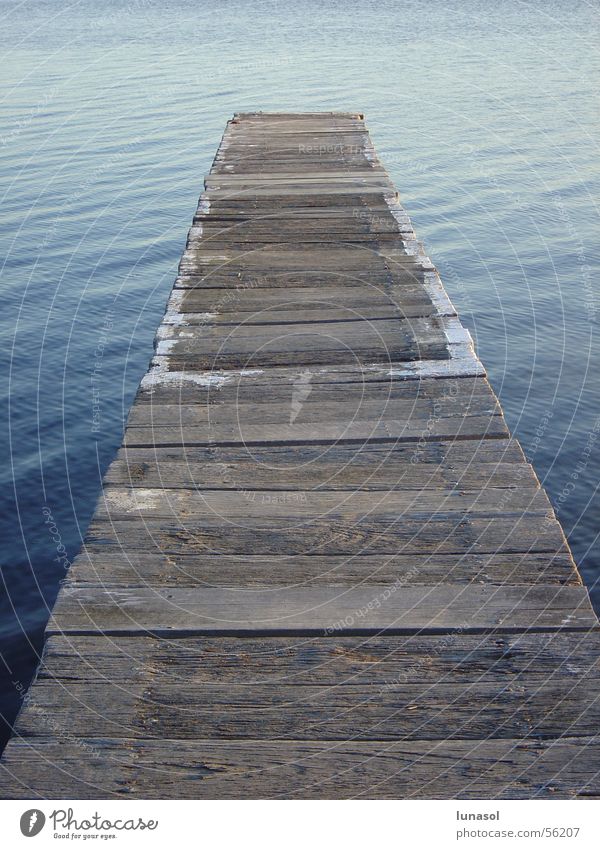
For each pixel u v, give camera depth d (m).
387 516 3.18
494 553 2.97
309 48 28.05
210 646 2.58
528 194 14.35
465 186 14.70
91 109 20.02
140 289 10.94
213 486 3.39
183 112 19.48
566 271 11.37
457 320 4.94
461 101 20.98
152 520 3.17
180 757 2.23
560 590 2.79
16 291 10.83
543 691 2.40
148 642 2.59
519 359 9.24
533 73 24.64
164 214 13.33
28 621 5.60
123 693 2.41
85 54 27.72
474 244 12.24
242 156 9.54
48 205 13.76
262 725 2.32
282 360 4.48
